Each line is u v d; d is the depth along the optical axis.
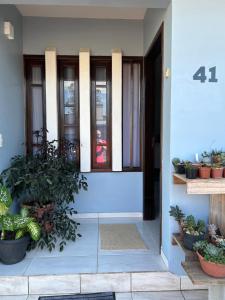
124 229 3.35
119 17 3.60
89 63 3.59
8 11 2.99
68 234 2.96
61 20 3.61
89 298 2.19
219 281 1.81
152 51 3.23
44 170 2.83
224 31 2.28
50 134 3.58
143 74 3.66
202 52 2.28
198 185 1.97
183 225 2.18
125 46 3.68
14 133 3.21
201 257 1.90
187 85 2.29
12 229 2.43
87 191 3.75
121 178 3.77
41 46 3.61
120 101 3.63
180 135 2.32
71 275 2.29
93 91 3.73
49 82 3.53
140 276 2.32
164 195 2.55
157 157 4.24
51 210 2.90
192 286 2.34
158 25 2.76
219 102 2.32
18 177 2.79
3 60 2.83
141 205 3.80
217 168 2.04
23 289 2.27
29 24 3.58
